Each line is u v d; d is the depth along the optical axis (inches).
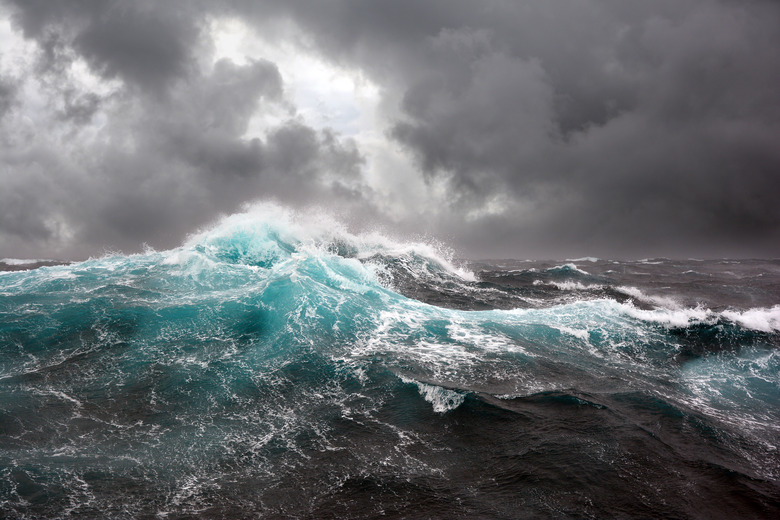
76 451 337.7
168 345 516.1
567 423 365.1
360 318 602.9
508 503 280.5
